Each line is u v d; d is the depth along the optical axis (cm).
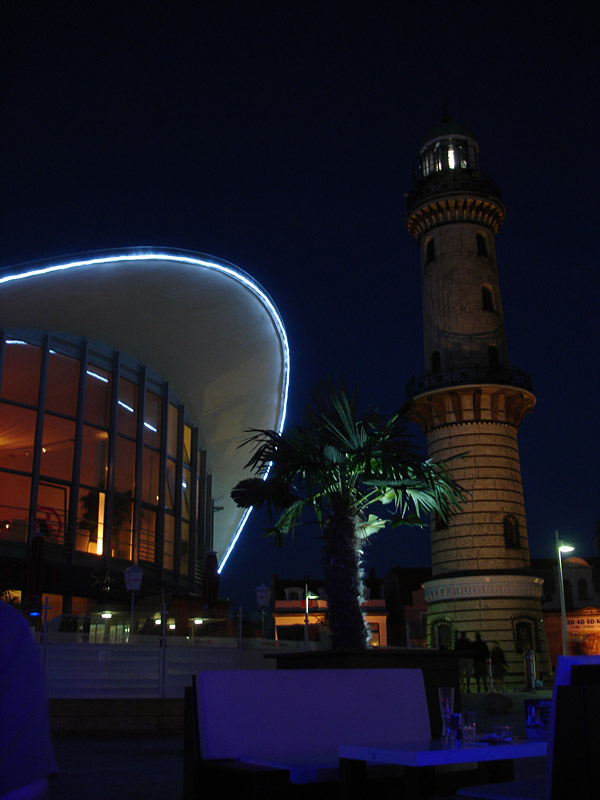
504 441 3822
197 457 4384
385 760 512
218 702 593
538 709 728
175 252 3697
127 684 1712
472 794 452
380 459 1128
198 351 4266
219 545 5819
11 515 3031
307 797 555
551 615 5525
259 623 2339
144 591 3462
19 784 136
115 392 3631
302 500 1158
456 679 955
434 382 3900
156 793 773
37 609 2445
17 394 3203
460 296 4006
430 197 4112
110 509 3406
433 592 3700
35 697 143
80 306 3500
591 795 363
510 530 3709
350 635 1070
